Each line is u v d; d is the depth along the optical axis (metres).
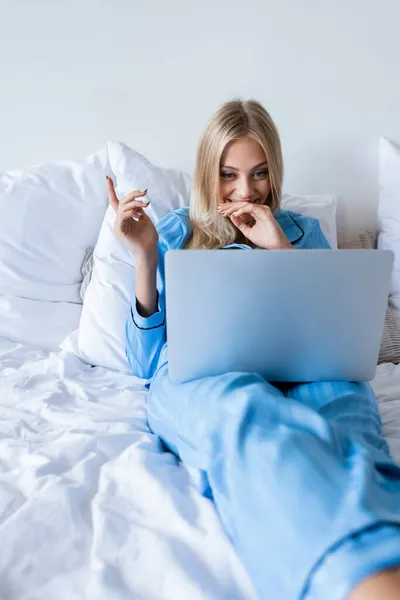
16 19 1.63
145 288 1.08
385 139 1.64
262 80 1.65
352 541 0.52
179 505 0.73
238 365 0.83
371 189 1.72
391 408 1.04
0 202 1.45
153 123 1.70
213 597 0.57
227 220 1.25
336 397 0.81
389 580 0.48
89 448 0.87
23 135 1.73
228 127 1.19
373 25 1.59
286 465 0.61
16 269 1.44
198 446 0.77
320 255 0.73
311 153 1.70
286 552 0.55
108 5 1.61
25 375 1.18
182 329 0.80
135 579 0.61
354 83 1.64
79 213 1.51
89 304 1.32
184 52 1.64
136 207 1.03
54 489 0.73
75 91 1.68
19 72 1.67
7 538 0.64
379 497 0.59
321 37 1.61
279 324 0.78
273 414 0.71
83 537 0.67
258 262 0.73
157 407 0.94
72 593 0.59
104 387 1.15
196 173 1.27
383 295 0.76
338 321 0.78
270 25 1.61
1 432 0.93
